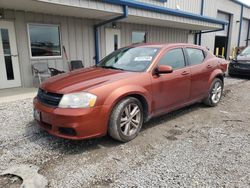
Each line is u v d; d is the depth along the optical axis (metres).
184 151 3.17
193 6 15.46
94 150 3.19
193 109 5.23
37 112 3.34
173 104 4.24
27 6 6.64
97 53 9.70
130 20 10.11
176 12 10.19
